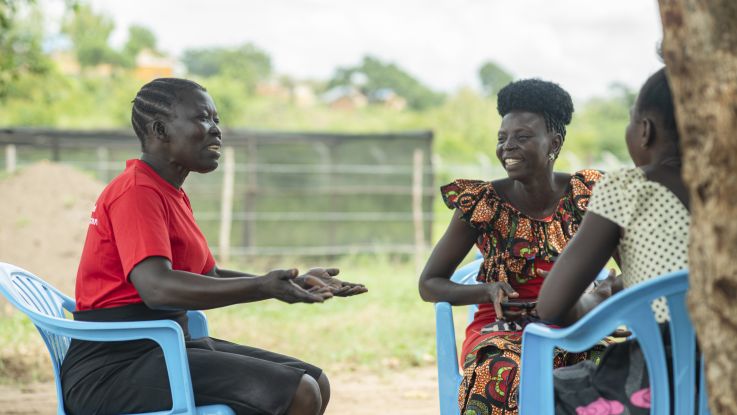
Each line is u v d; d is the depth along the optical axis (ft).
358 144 48.29
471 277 12.05
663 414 7.55
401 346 23.65
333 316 28.48
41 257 33.60
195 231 10.27
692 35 6.23
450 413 10.60
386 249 45.73
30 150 47.32
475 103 128.47
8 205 35.50
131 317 9.65
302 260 45.91
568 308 8.17
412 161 48.14
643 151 8.21
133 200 9.40
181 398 9.06
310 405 9.50
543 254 10.47
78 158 47.93
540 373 8.26
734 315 6.29
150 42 231.71
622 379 7.95
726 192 6.22
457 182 10.92
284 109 138.31
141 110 10.02
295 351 23.41
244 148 47.83
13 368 20.81
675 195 7.89
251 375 9.36
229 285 8.93
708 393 6.57
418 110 239.30
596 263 8.09
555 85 10.66
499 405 9.61
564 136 10.78
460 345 23.61
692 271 6.57
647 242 7.91
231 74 205.05
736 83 6.10
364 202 48.29
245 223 46.62
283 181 48.21
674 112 7.91
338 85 252.01
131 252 9.21
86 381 9.49
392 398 18.37
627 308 7.47
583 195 10.66
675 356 7.50
